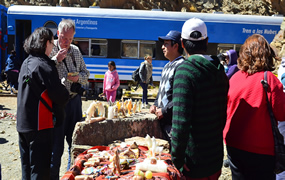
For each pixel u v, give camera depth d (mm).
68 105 3686
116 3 22375
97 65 13344
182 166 2203
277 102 2424
